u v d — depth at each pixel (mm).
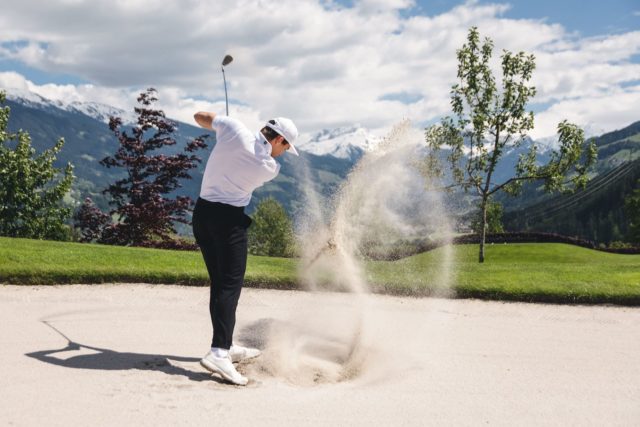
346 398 4434
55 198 27672
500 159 19469
